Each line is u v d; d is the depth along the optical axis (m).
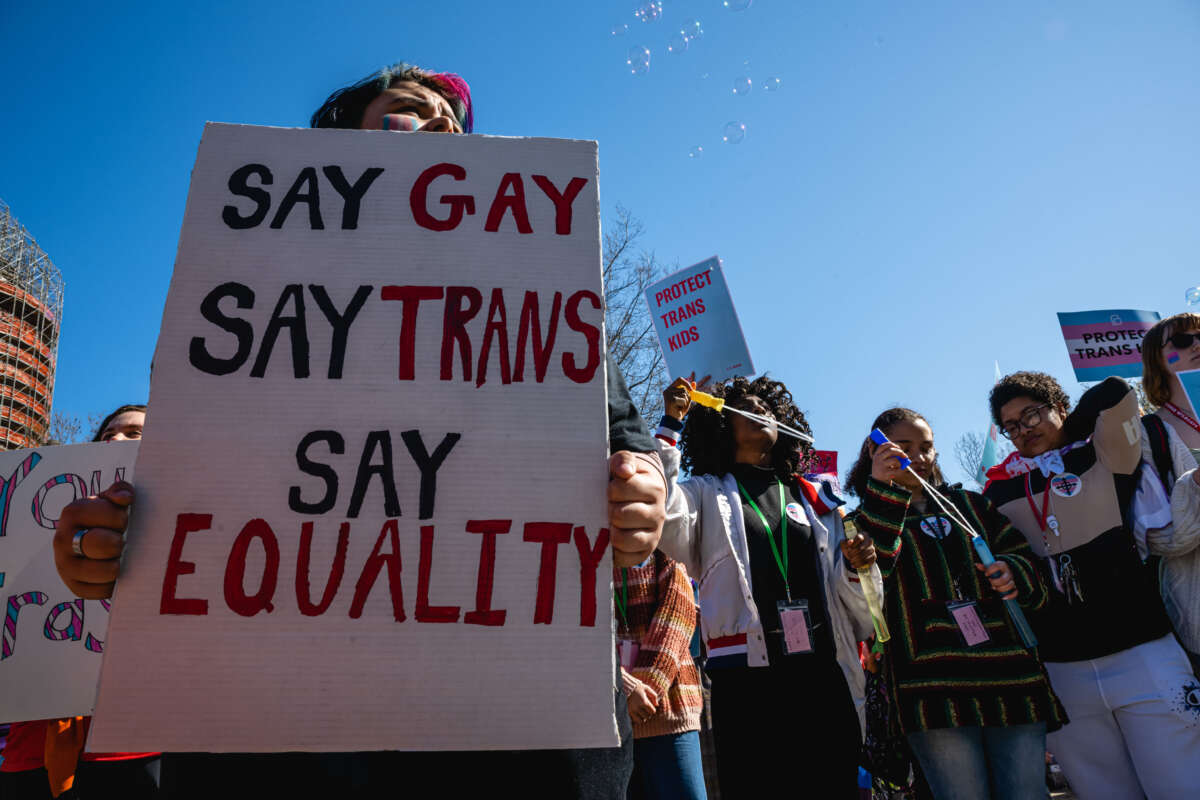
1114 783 2.41
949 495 2.55
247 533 1.10
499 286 1.25
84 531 1.05
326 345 1.19
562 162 1.35
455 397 1.19
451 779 1.08
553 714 1.07
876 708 2.53
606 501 1.17
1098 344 4.00
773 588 2.29
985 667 2.19
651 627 2.48
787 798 2.08
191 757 1.08
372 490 1.13
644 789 2.38
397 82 1.69
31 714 2.21
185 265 1.21
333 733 1.04
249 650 1.06
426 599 1.10
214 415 1.14
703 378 3.28
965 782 2.15
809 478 2.73
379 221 1.27
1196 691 2.26
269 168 1.29
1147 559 2.54
